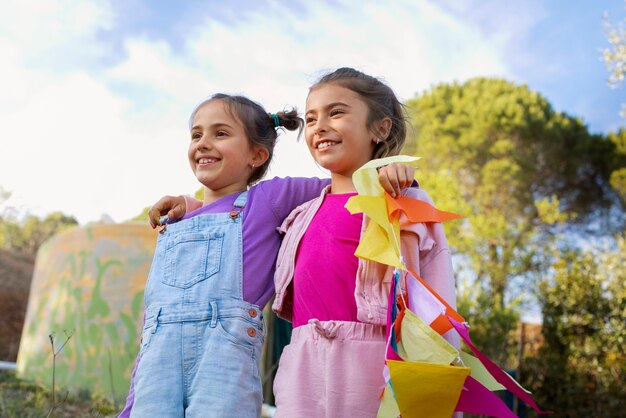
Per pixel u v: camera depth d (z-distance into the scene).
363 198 1.76
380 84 2.19
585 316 8.25
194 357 1.93
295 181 2.24
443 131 15.59
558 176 15.72
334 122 2.06
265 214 2.15
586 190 15.85
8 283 12.38
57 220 18.72
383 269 1.86
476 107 15.77
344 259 1.90
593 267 8.57
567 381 7.95
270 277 2.10
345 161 2.06
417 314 1.73
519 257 10.98
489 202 14.67
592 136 16.17
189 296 1.99
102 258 6.14
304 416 1.76
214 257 2.04
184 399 1.91
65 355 6.06
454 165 15.13
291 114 2.46
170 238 2.15
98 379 5.83
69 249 6.44
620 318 8.11
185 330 1.95
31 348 6.51
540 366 8.17
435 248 1.95
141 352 2.02
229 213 2.14
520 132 15.41
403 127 2.27
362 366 1.78
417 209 1.86
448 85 16.73
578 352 8.16
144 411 1.88
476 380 1.66
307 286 1.92
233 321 1.96
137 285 6.02
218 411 1.84
